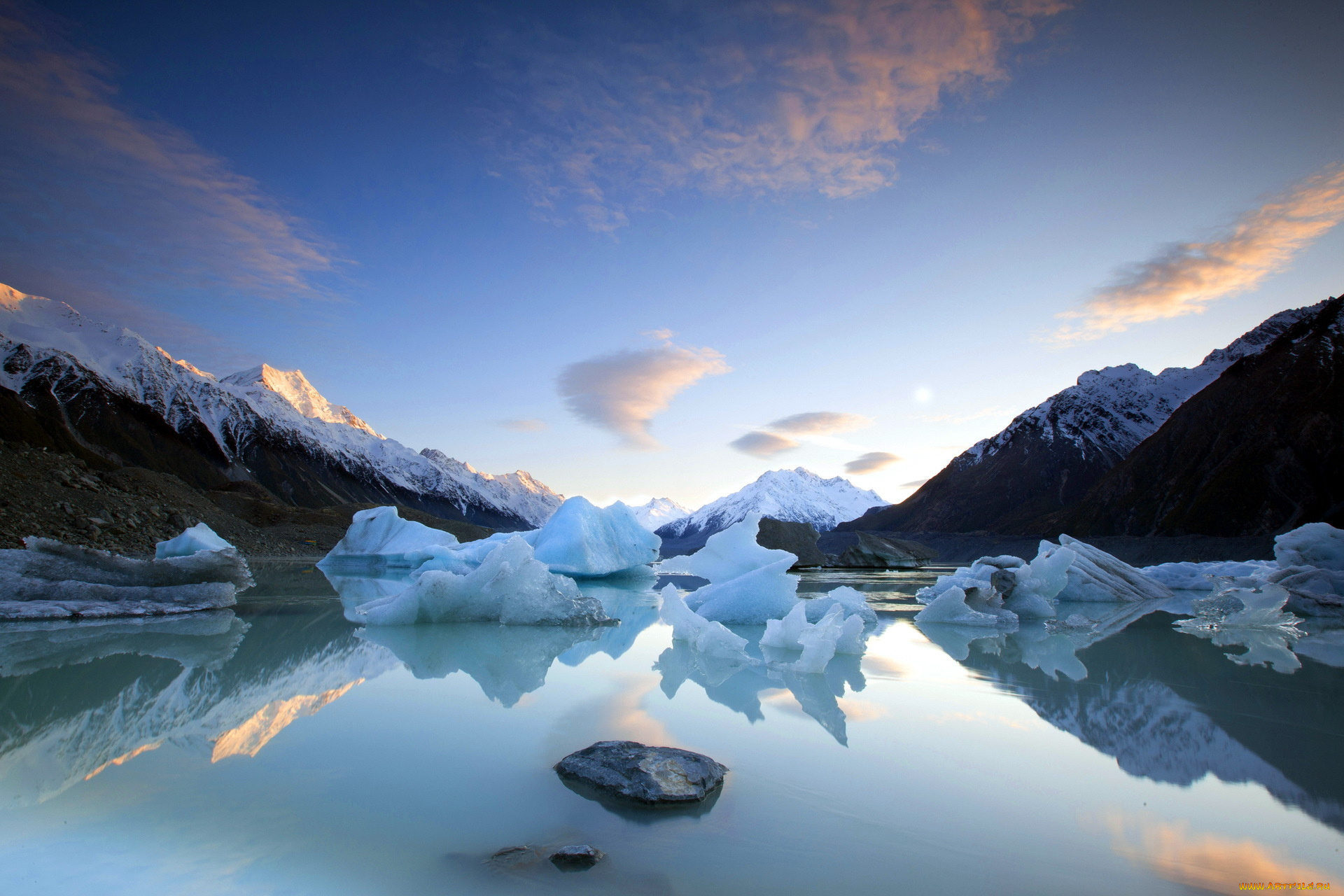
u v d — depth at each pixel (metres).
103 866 1.63
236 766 2.44
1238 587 10.40
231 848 1.75
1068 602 11.20
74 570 7.38
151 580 7.79
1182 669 4.72
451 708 3.38
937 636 6.58
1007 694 3.86
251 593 10.29
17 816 1.95
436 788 2.22
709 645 5.39
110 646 5.19
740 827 1.96
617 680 4.20
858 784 2.34
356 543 19.03
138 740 2.77
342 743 2.75
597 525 16.95
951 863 1.75
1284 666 4.91
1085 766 2.56
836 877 1.65
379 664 4.63
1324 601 9.02
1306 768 2.55
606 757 2.42
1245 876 1.68
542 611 7.14
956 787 2.33
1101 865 1.75
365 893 1.52
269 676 4.13
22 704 3.35
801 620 5.78
